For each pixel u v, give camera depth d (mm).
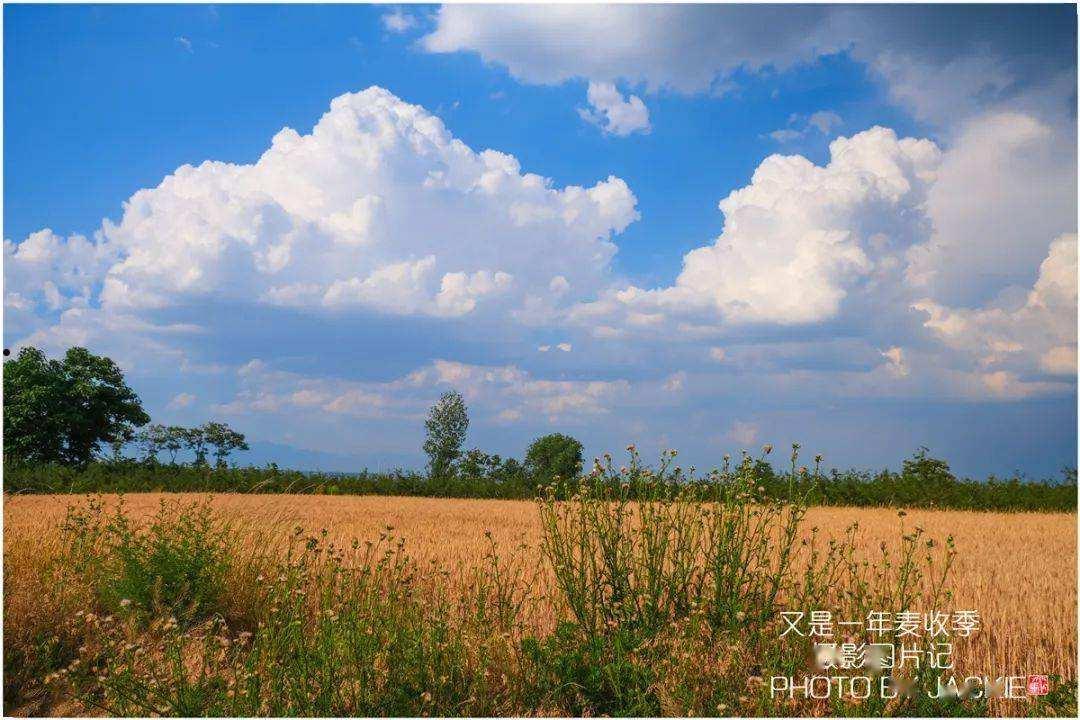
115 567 6758
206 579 6570
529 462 56375
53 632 5836
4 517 11578
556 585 6684
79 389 45875
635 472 5934
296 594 5348
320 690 4473
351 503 25703
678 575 5781
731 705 4422
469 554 9805
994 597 7297
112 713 4293
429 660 4816
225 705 4199
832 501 25156
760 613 5406
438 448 56625
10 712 4832
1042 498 23281
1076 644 5691
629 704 4594
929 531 14852
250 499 21453
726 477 5883
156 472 33719
